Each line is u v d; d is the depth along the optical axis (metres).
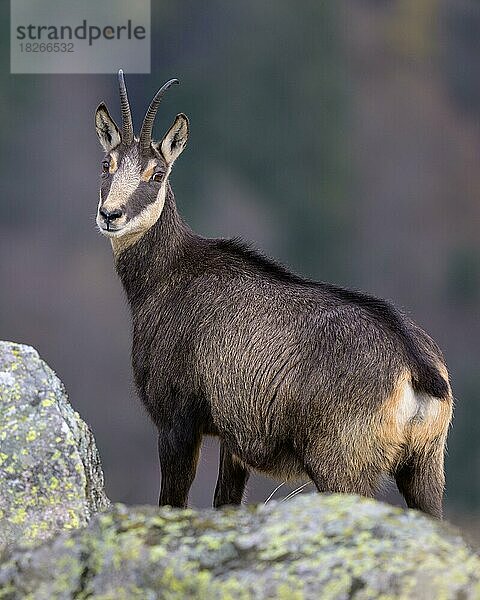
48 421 19.58
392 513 15.17
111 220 24.56
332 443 22.09
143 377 24.55
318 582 14.02
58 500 18.84
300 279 23.66
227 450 24.41
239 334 23.09
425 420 21.98
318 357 22.27
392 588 13.88
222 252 24.75
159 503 24.33
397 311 23.28
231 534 14.83
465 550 14.60
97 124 26.16
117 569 14.71
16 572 15.11
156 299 24.66
